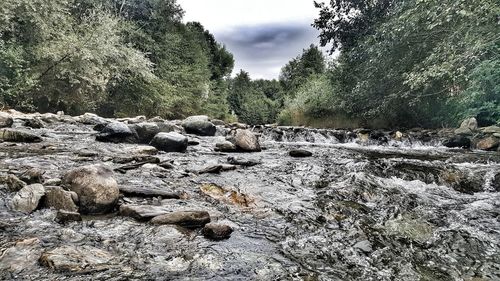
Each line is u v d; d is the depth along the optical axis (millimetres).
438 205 4324
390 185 5125
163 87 27844
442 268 2672
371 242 3107
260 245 2938
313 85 24984
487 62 9938
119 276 2209
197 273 2354
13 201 3293
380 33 14859
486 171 5871
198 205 3918
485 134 11320
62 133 9820
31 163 5215
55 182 3902
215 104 42188
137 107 26438
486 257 2900
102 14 20594
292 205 4129
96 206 3371
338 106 20391
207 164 6383
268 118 62844
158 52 29797
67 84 18656
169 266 2424
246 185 4945
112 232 2938
